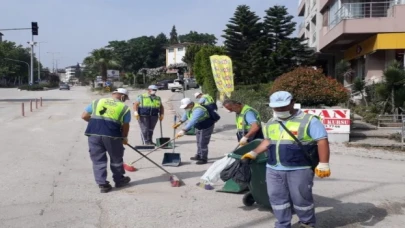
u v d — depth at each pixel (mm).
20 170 8305
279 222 4707
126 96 7070
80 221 5426
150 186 7125
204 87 27875
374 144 11758
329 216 5633
